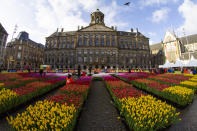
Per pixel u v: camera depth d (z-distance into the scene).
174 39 57.56
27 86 6.41
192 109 4.40
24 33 61.81
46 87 6.56
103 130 2.93
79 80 9.47
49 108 2.86
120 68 45.66
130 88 5.98
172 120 2.78
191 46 59.00
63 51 49.47
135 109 2.86
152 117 2.43
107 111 4.25
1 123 3.17
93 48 44.75
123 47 51.44
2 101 3.50
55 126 2.01
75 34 52.22
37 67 63.00
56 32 58.09
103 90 8.01
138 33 58.62
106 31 46.78
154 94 6.07
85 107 4.66
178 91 4.82
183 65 24.64
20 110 4.10
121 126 3.13
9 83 7.41
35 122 2.20
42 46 73.44
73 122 2.51
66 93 4.94
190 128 3.01
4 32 46.91
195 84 6.97
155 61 69.06
